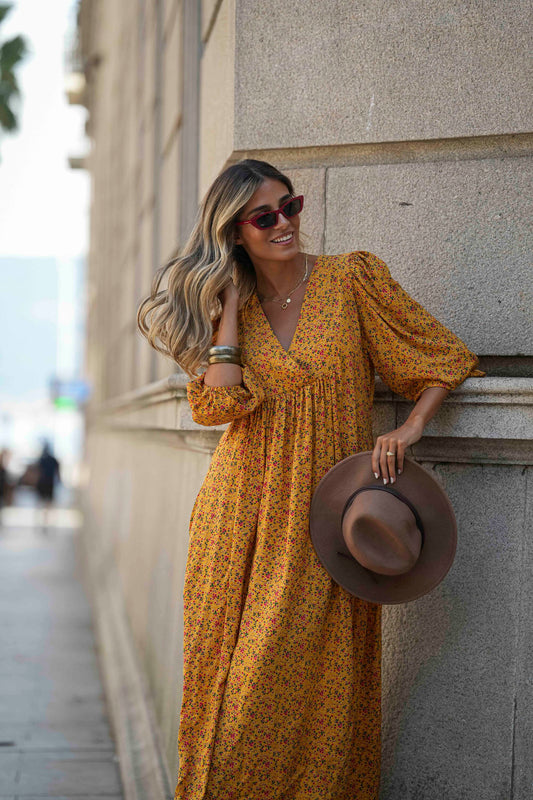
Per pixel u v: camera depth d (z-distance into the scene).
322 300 2.55
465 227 2.97
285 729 2.46
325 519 2.48
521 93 2.93
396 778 2.81
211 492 2.65
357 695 2.61
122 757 4.18
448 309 2.97
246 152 3.21
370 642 2.64
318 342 2.51
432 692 2.78
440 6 3.00
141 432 5.97
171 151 5.33
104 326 13.66
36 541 15.81
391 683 2.84
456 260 2.97
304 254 2.64
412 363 2.54
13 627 7.67
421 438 2.76
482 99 2.96
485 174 2.96
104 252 14.22
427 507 2.44
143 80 7.49
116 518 8.37
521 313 2.91
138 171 7.81
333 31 3.11
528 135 2.94
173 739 3.60
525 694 2.69
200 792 2.47
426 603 2.80
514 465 2.72
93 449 15.12
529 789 2.68
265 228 2.51
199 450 3.53
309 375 2.51
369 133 3.06
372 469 2.46
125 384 8.97
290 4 3.16
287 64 3.16
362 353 2.58
